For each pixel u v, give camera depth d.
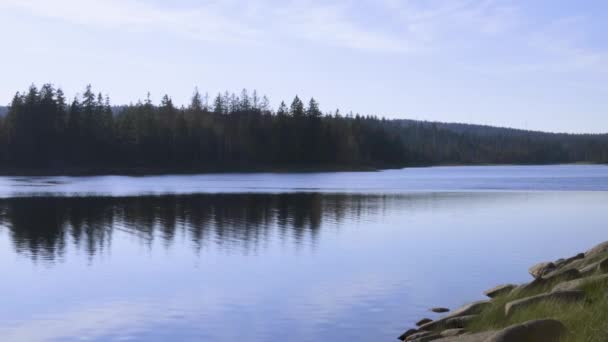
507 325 9.66
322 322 13.24
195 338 12.30
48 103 108.69
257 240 24.75
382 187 66.12
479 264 19.44
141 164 112.88
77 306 14.67
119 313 14.08
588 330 7.62
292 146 124.00
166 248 22.78
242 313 13.98
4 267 19.23
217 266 19.27
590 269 12.15
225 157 122.44
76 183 74.12
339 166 127.06
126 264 19.67
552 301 9.52
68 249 22.67
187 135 118.38
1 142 104.38
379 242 24.20
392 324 13.04
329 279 17.30
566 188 63.72
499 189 61.91
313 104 127.62
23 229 28.41
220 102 139.75
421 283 16.77
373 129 164.38
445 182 78.81
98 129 112.62
